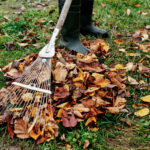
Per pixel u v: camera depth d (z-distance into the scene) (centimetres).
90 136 138
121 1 381
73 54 215
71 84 172
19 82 169
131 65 211
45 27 285
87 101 158
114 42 258
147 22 312
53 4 374
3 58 220
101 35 266
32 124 139
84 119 154
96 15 325
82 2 252
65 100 163
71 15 213
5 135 144
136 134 149
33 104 151
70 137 140
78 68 182
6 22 288
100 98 162
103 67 195
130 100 177
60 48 231
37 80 166
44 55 167
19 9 346
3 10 337
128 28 296
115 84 177
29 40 249
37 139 141
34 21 297
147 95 178
